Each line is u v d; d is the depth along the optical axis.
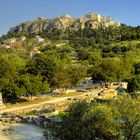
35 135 62.12
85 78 148.38
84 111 47.16
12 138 60.44
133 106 45.81
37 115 77.12
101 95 106.00
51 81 115.69
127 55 182.62
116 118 46.12
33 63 118.19
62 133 46.44
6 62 105.75
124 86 126.62
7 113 82.31
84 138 45.12
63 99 104.00
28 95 105.44
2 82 97.81
